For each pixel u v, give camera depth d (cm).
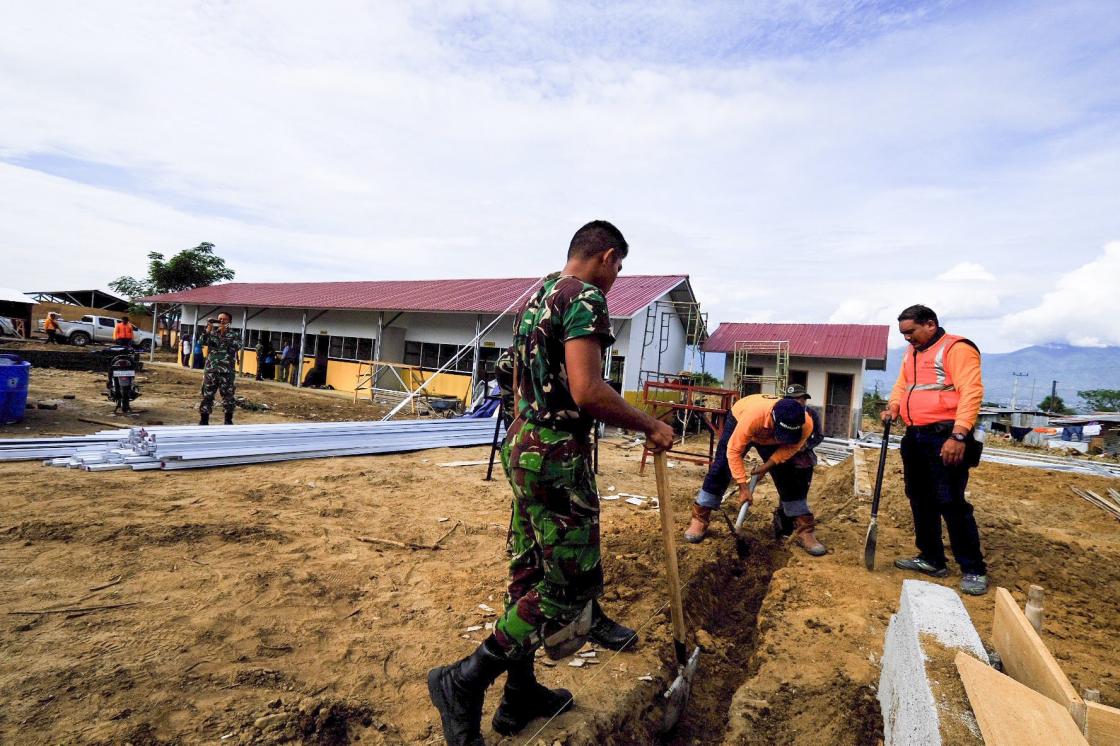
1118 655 294
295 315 2262
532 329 197
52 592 309
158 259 4319
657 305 1656
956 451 362
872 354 1752
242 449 694
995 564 430
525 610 194
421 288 2219
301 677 247
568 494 193
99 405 1145
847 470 828
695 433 1443
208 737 203
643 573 383
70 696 220
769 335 1989
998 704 162
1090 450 1981
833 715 246
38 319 3403
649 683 262
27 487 507
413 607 324
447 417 1477
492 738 214
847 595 364
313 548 404
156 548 383
